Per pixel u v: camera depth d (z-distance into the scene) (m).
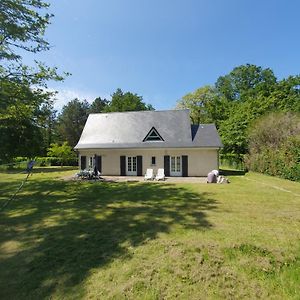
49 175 22.05
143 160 22.72
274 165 19.42
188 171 21.95
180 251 5.07
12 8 9.00
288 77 36.69
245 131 28.52
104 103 58.75
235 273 4.32
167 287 3.93
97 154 23.67
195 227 6.56
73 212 8.38
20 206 9.43
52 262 4.74
